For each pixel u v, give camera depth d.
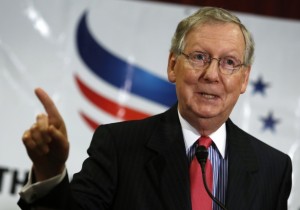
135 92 5.73
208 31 3.07
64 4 5.79
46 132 2.25
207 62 3.06
